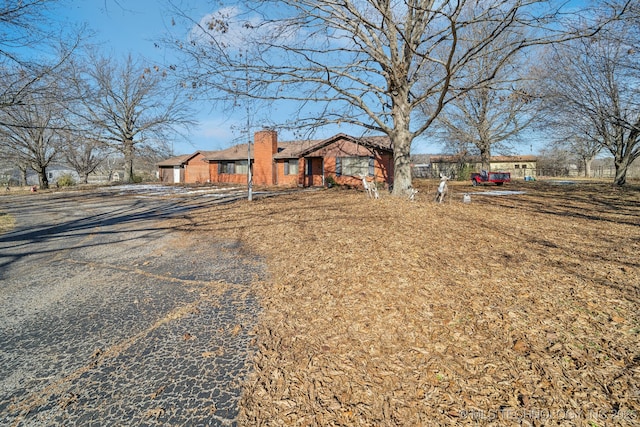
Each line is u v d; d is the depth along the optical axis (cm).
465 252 483
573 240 554
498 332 266
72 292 393
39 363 248
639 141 1800
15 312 339
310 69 923
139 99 3117
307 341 266
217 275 443
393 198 1027
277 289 381
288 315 314
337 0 860
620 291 338
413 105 1038
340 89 979
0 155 2798
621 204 1038
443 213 792
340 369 228
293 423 181
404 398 197
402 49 973
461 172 3120
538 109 1524
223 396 206
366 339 264
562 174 4097
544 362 226
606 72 1452
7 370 239
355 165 1873
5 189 3073
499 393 199
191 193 1833
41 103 959
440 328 274
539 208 943
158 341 276
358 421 181
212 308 339
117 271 473
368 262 445
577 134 2009
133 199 1619
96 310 341
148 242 659
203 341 274
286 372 227
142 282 423
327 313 312
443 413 184
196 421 185
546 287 352
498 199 1189
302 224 724
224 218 896
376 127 1091
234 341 272
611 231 625
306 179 2144
